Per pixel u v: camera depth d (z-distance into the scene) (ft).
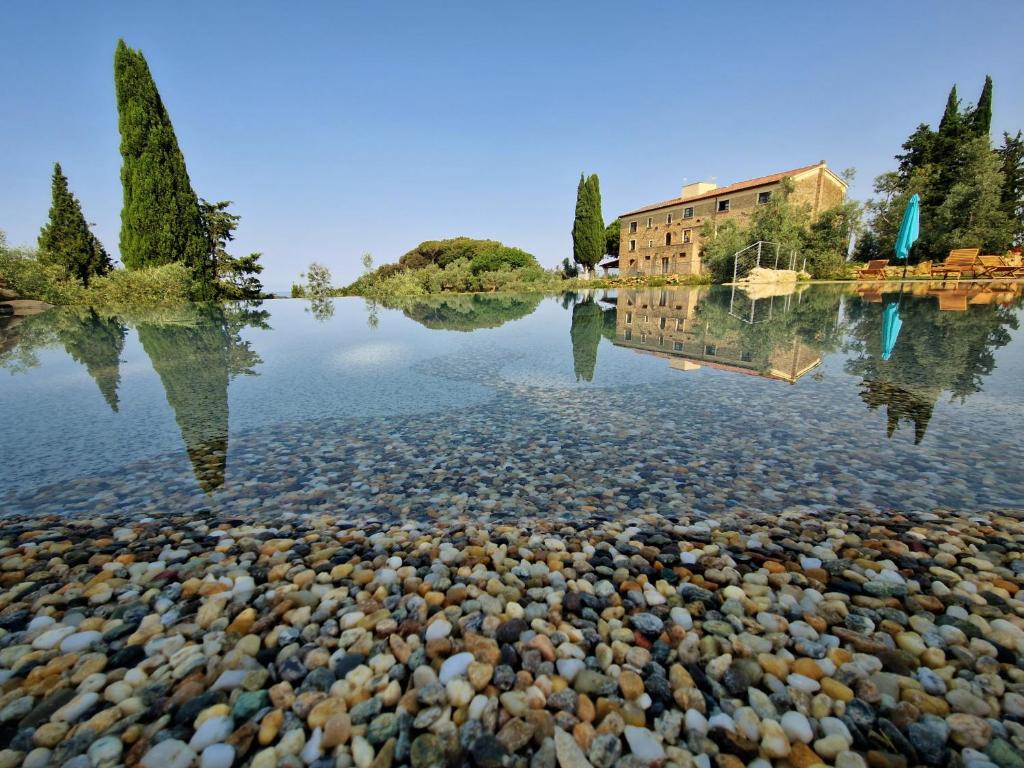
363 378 17.33
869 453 9.58
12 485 8.91
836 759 3.57
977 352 18.37
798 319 30.83
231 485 8.86
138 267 56.59
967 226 65.87
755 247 76.28
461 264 109.70
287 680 4.35
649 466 9.32
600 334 28.55
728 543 6.64
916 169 78.02
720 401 13.51
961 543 6.42
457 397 14.62
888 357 18.21
